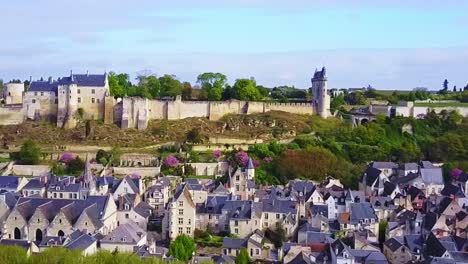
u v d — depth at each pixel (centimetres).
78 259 12975
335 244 17688
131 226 18162
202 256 17488
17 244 16150
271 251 18838
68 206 18875
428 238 18550
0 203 19325
